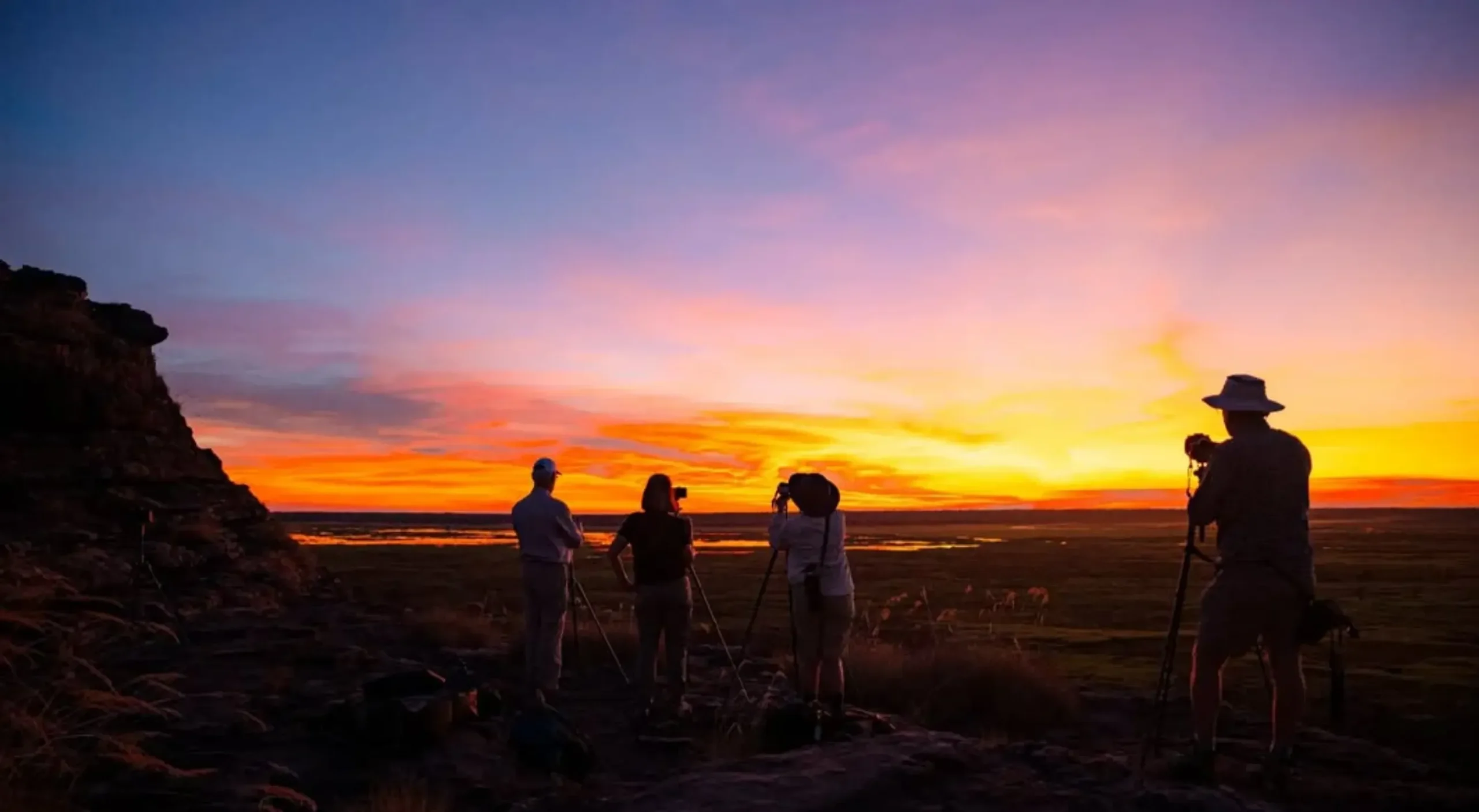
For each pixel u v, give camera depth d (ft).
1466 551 250.57
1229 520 21.44
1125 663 55.36
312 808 21.25
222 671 32.42
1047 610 96.78
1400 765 26.30
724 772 21.80
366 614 46.80
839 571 27.78
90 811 20.43
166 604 42.14
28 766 21.72
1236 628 21.20
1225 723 33.37
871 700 35.45
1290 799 21.50
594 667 38.19
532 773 24.57
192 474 56.65
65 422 52.80
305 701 28.81
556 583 31.94
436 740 25.26
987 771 22.08
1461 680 48.19
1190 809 19.03
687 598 30.76
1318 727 34.53
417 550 265.34
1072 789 20.67
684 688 31.01
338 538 398.62
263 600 49.24
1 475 47.83
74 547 45.50
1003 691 34.68
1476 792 23.21
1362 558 214.90
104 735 23.66
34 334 53.36
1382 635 71.72
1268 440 21.34
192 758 23.90
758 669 39.11
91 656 32.65
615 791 22.59
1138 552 270.26
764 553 272.10
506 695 31.65
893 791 20.48
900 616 85.30
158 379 60.95
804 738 26.50
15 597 34.53
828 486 27.96
